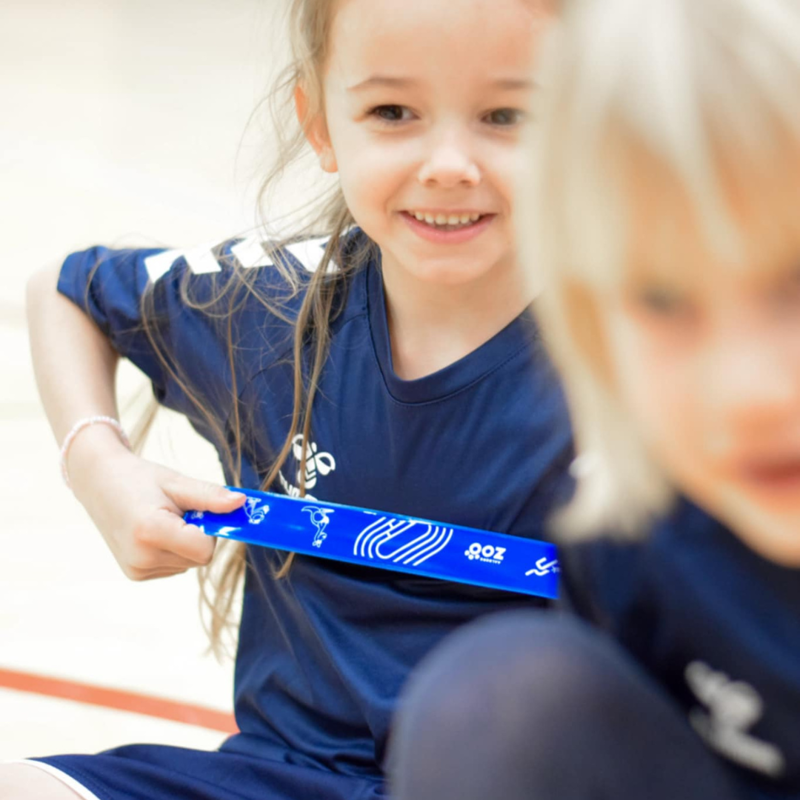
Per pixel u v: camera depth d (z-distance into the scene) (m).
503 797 0.50
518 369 1.00
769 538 0.49
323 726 1.05
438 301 1.03
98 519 1.12
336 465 1.06
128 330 1.20
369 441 1.05
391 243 1.00
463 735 0.52
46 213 3.17
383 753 0.98
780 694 0.56
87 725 1.46
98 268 1.24
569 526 0.64
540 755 0.51
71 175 3.41
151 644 1.63
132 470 1.12
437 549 0.99
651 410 0.48
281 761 1.01
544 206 0.48
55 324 1.24
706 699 0.60
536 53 0.89
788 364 0.44
